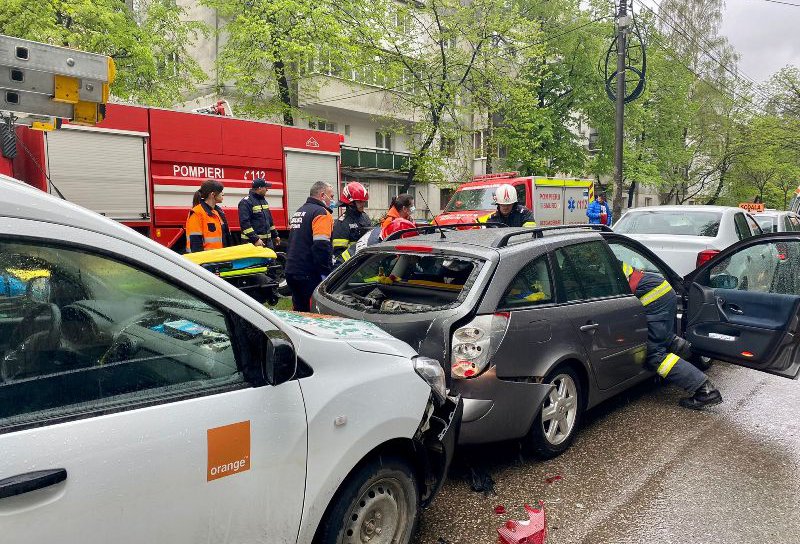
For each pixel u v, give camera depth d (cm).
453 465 380
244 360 199
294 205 1130
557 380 387
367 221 759
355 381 231
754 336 468
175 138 932
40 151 782
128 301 180
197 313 194
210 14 2166
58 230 165
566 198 1519
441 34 1833
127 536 165
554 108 2475
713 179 3878
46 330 165
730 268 509
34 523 147
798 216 1402
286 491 205
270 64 1745
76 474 154
